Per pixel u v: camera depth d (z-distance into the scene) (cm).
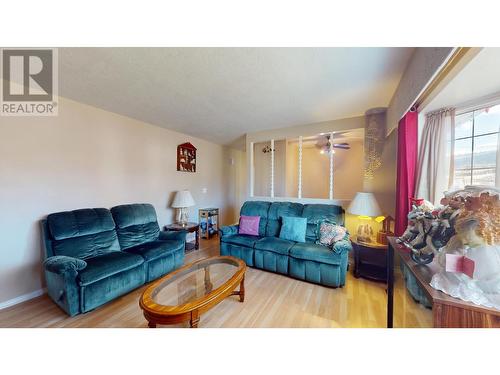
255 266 287
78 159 246
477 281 72
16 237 200
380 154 274
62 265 166
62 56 156
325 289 229
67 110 236
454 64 124
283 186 459
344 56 154
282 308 193
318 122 334
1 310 187
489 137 148
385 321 174
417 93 141
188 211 414
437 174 173
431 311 86
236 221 587
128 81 196
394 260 148
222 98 237
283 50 147
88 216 231
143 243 268
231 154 559
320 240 272
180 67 171
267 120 324
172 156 379
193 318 144
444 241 91
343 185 507
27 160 207
